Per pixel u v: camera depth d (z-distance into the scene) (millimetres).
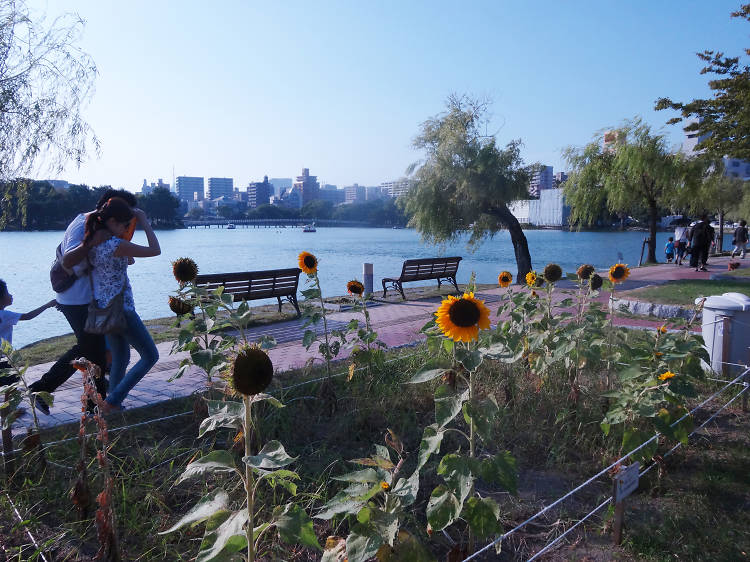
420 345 7141
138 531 3029
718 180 25562
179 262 4305
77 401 5246
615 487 3020
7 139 6781
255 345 2164
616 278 5262
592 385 5320
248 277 9938
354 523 3109
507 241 59688
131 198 4676
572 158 24844
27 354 7637
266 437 4145
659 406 4270
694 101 15680
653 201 24672
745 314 5992
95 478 3369
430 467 3840
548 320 5145
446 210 20797
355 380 5344
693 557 2934
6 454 3422
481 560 2930
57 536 2893
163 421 4508
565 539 3107
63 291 4652
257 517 3113
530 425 4504
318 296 5254
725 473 3869
